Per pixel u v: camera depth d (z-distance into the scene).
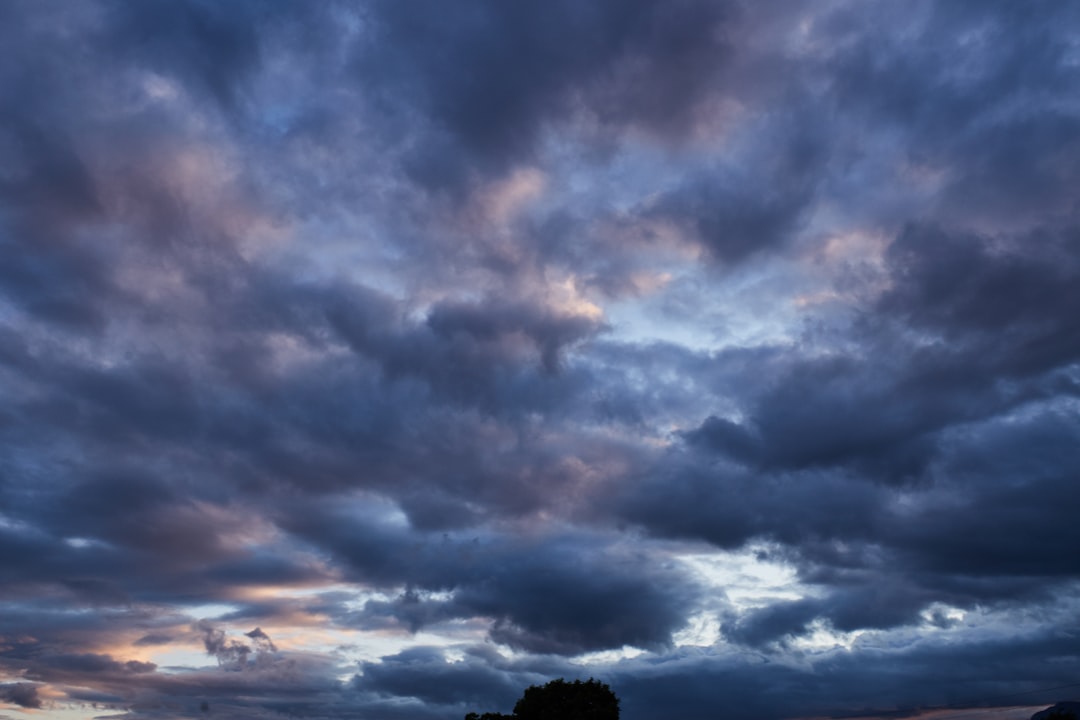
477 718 99.81
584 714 95.75
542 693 99.00
